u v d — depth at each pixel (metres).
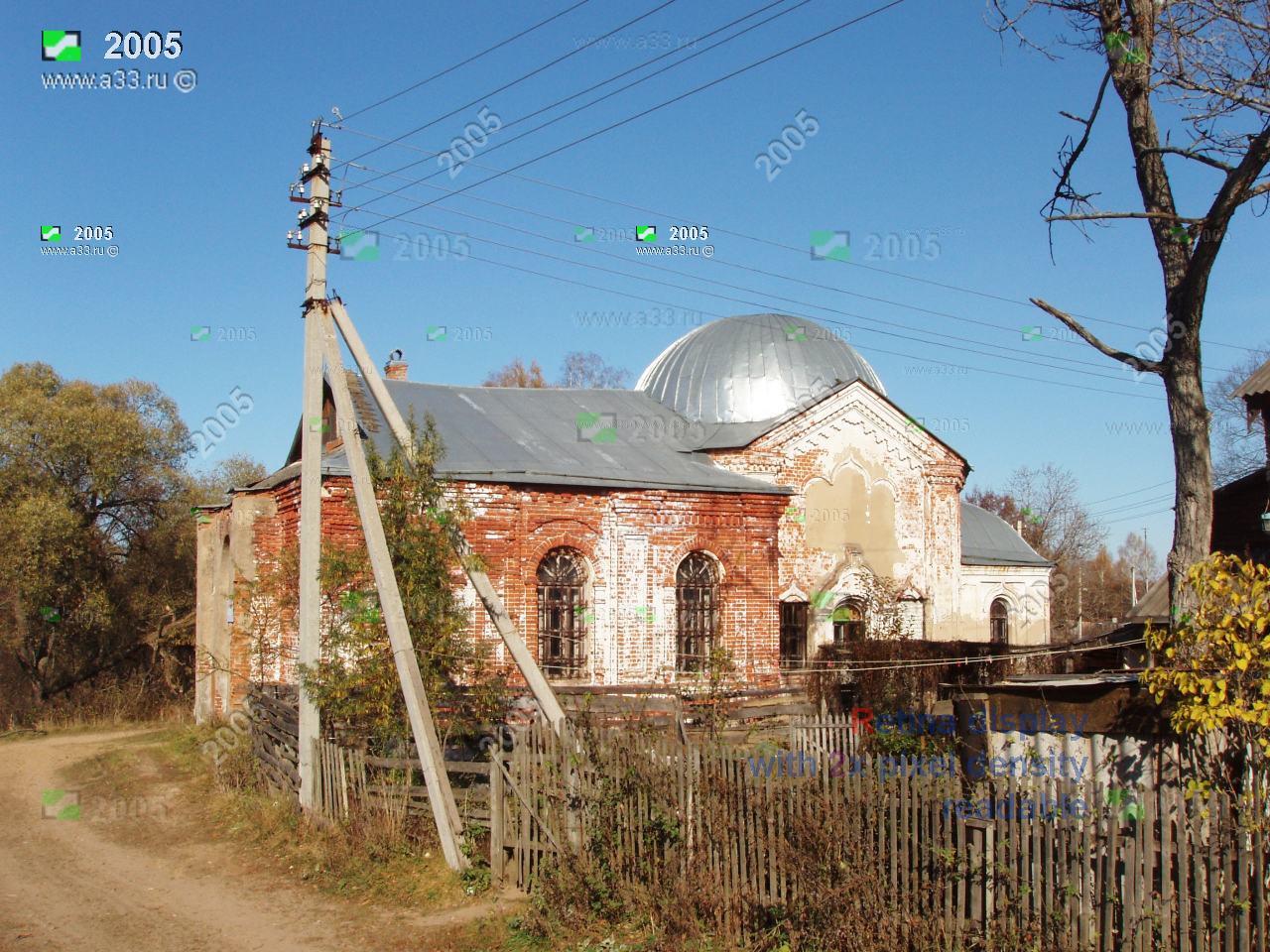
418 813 13.13
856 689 21.19
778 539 25.64
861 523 27.16
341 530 20.30
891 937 7.98
